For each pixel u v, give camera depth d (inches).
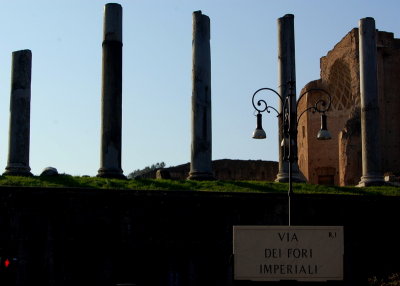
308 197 1268.5
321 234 618.2
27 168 1407.5
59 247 1175.0
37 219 1175.6
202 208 1235.9
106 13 1402.6
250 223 1243.2
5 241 1164.5
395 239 1295.5
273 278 619.2
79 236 1185.4
